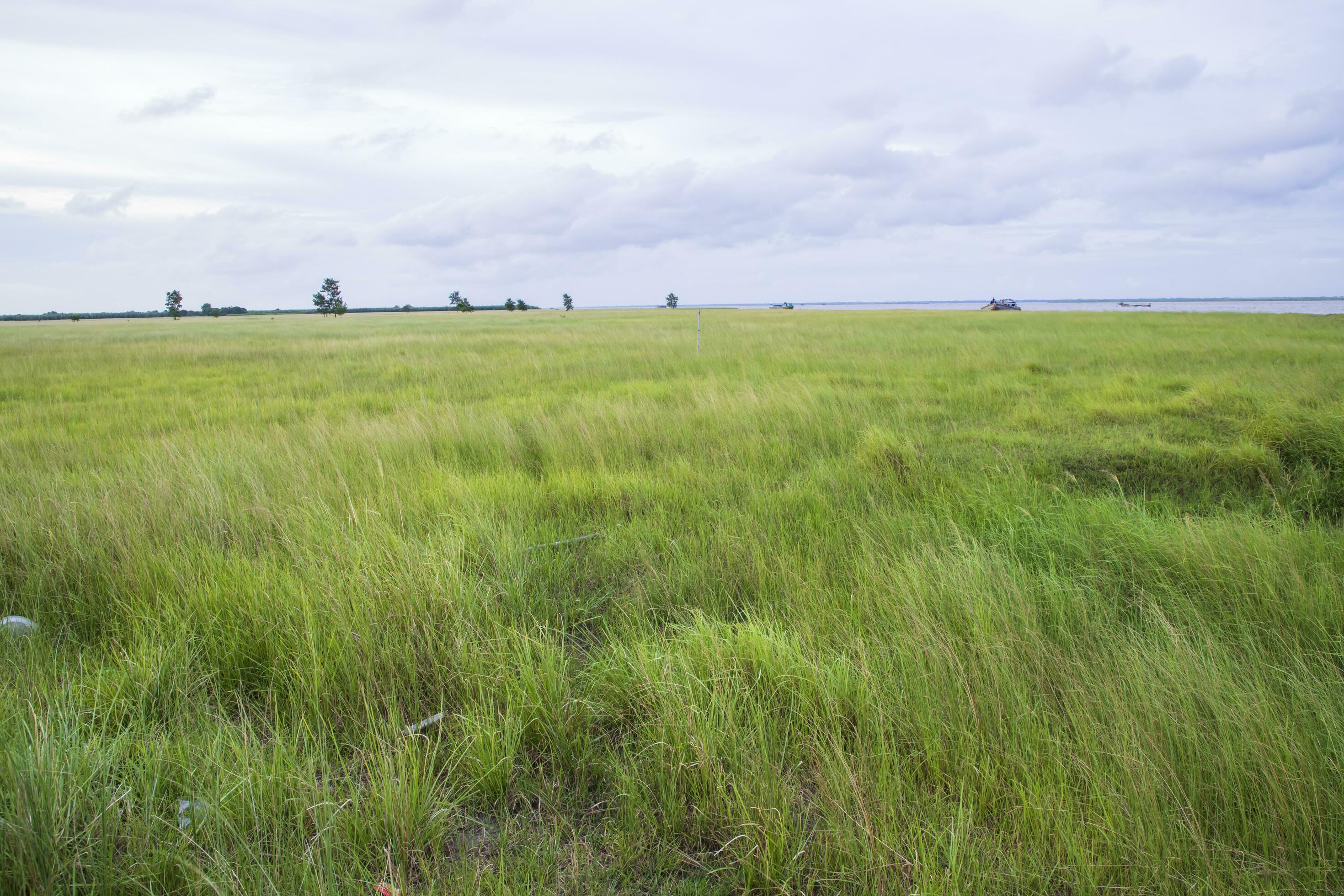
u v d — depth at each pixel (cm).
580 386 1296
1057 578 391
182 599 378
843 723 275
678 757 253
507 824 237
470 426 820
